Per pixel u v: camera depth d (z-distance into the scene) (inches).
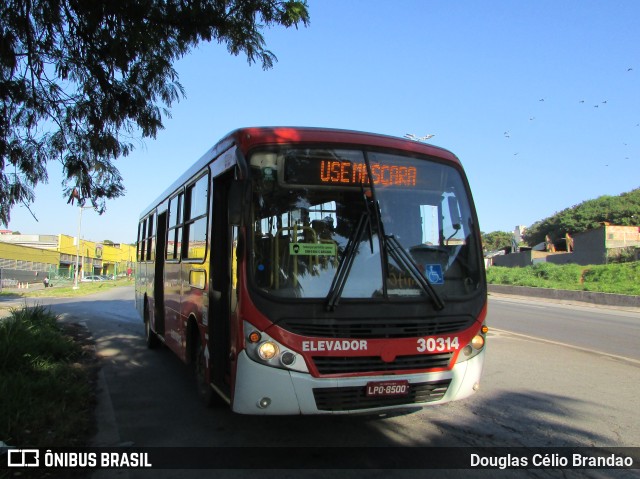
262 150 181.2
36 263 2474.2
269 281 169.8
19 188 273.3
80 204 298.4
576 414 232.1
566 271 1371.8
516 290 1272.1
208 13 246.1
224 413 231.0
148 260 430.6
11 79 246.2
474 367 188.1
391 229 186.7
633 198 2299.5
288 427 211.3
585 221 2317.9
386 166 192.9
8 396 205.0
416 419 222.7
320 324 167.6
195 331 257.4
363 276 177.0
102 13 231.5
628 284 1103.6
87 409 233.8
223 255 217.6
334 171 185.8
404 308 178.1
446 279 190.5
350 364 168.6
